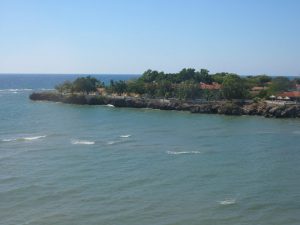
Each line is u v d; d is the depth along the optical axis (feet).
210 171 234.58
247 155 273.95
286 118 472.03
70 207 180.04
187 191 200.44
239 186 208.23
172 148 295.89
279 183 213.05
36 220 166.40
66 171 233.76
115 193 197.36
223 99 572.92
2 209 177.37
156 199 189.67
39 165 246.68
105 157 267.39
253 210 177.27
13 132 368.48
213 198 190.90
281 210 177.27
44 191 199.82
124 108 594.24
